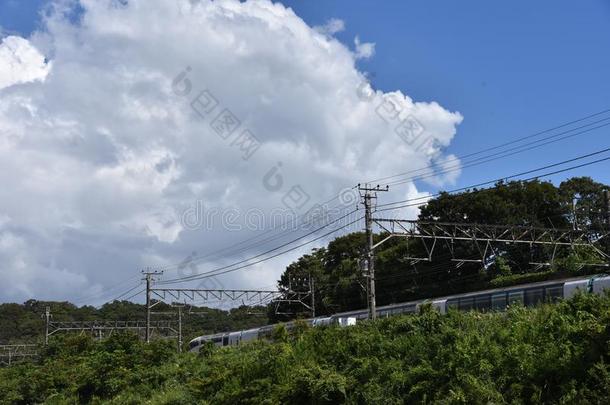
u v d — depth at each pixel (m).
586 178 59.97
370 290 37.28
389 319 23.47
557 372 15.12
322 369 21.50
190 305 64.19
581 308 17.62
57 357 54.88
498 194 56.34
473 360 16.98
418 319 21.67
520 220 54.47
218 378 27.47
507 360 16.47
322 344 24.62
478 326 19.62
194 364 36.47
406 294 61.53
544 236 46.31
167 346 41.44
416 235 39.16
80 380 42.50
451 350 17.95
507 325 18.92
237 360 29.91
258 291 60.31
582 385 14.26
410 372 18.25
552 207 56.75
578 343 15.69
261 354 26.42
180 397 28.95
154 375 37.16
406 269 61.06
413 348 19.70
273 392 22.56
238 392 24.28
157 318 102.88
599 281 31.33
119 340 46.56
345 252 78.25
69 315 106.94
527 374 15.66
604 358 14.54
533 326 17.95
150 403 31.48
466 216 55.78
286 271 79.31
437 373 17.45
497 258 53.56
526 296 35.72
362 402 19.22
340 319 43.41
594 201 58.03
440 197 57.56
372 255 37.50
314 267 76.06
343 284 69.12
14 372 54.03
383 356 20.64
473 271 56.34
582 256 48.28
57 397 42.38
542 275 46.97
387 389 18.56
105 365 41.06
